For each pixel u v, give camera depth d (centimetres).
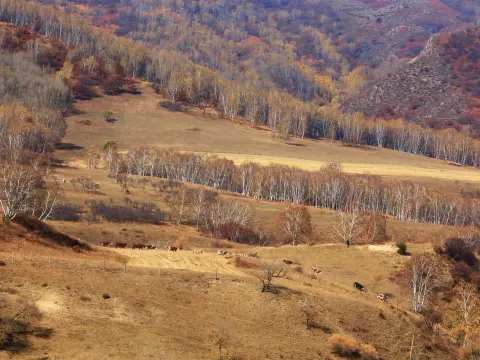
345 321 6656
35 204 10788
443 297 8919
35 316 4981
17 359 4231
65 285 5831
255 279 7244
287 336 5878
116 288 6088
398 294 8669
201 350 5091
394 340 6675
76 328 4947
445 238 10700
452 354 6938
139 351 4750
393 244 10456
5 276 5738
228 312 6131
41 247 7394
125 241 10438
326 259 9831
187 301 6181
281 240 12138
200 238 11269
